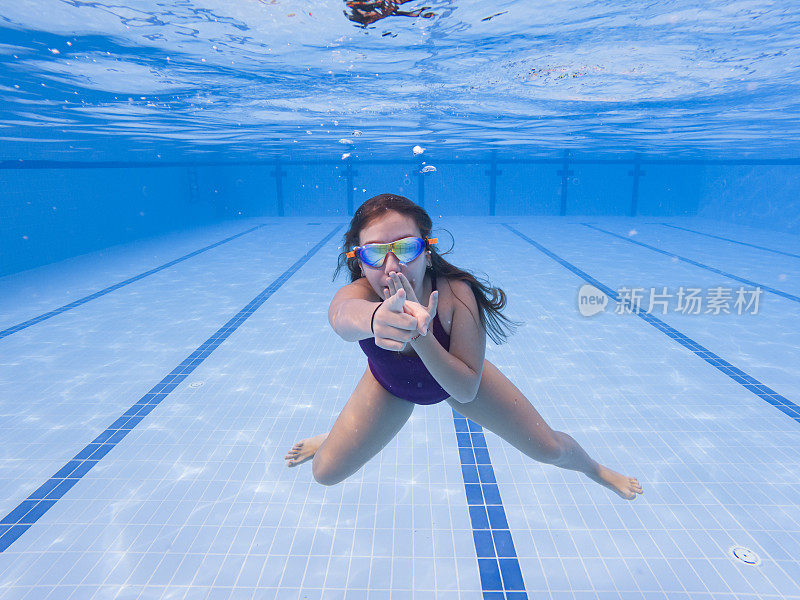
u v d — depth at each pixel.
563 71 5.87
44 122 8.07
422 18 4.09
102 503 2.82
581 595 2.22
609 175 18.53
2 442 3.43
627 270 8.72
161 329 5.77
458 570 2.37
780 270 8.62
